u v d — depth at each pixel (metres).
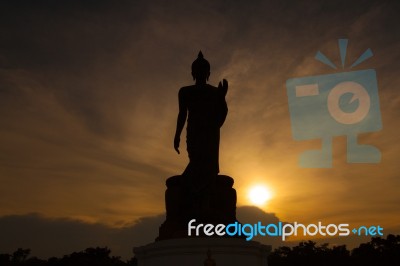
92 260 111.75
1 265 118.94
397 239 103.75
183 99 35.16
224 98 34.97
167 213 32.59
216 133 33.91
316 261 107.62
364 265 101.75
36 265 115.94
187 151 33.84
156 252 28.36
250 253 28.22
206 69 36.03
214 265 22.78
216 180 33.19
